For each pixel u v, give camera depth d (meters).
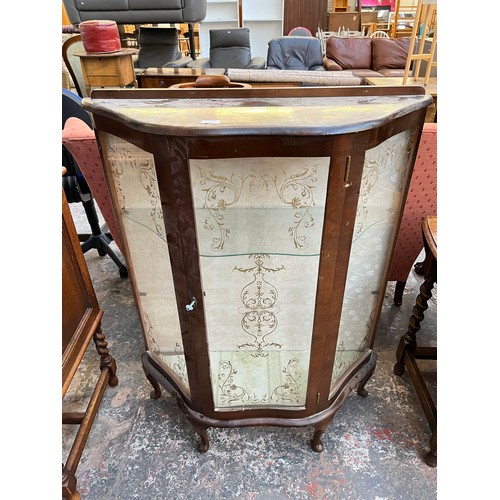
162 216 0.75
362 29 5.77
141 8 3.78
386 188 0.83
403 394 1.32
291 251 0.76
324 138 0.59
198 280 0.78
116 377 1.36
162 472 1.09
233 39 4.47
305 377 0.98
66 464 1.00
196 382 0.96
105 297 1.81
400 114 0.67
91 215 1.89
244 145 0.60
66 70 3.23
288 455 1.13
